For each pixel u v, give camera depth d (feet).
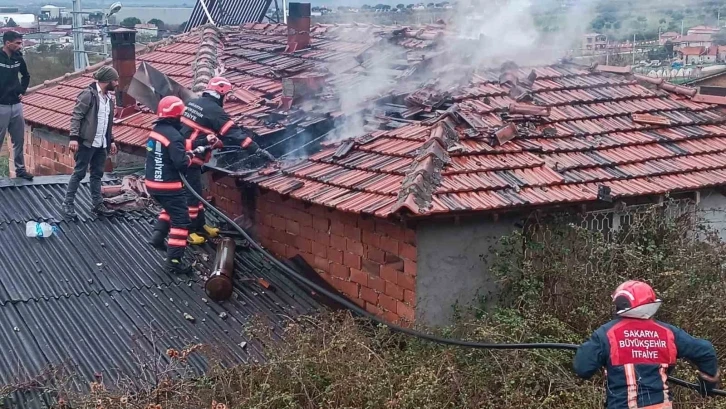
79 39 59.72
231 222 25.49
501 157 26.25
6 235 27.40
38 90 44.27
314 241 27.55
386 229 24.72
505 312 24.13
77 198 30.37
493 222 25.00
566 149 27.68
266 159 28.55
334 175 25.82
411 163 24.67
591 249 25.34
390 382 20.89
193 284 26.37
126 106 36.60
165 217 27.53
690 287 25.11
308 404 20.62
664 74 45.83
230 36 45.37
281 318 25.23
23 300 24.34
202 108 26.09
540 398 21.03
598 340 16.07
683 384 16.90
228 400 20.94
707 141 30.55
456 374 21.18
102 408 19.12
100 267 26.53
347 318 23.11
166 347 23.04
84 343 22.88
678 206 27.86
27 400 20.35
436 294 24.34
